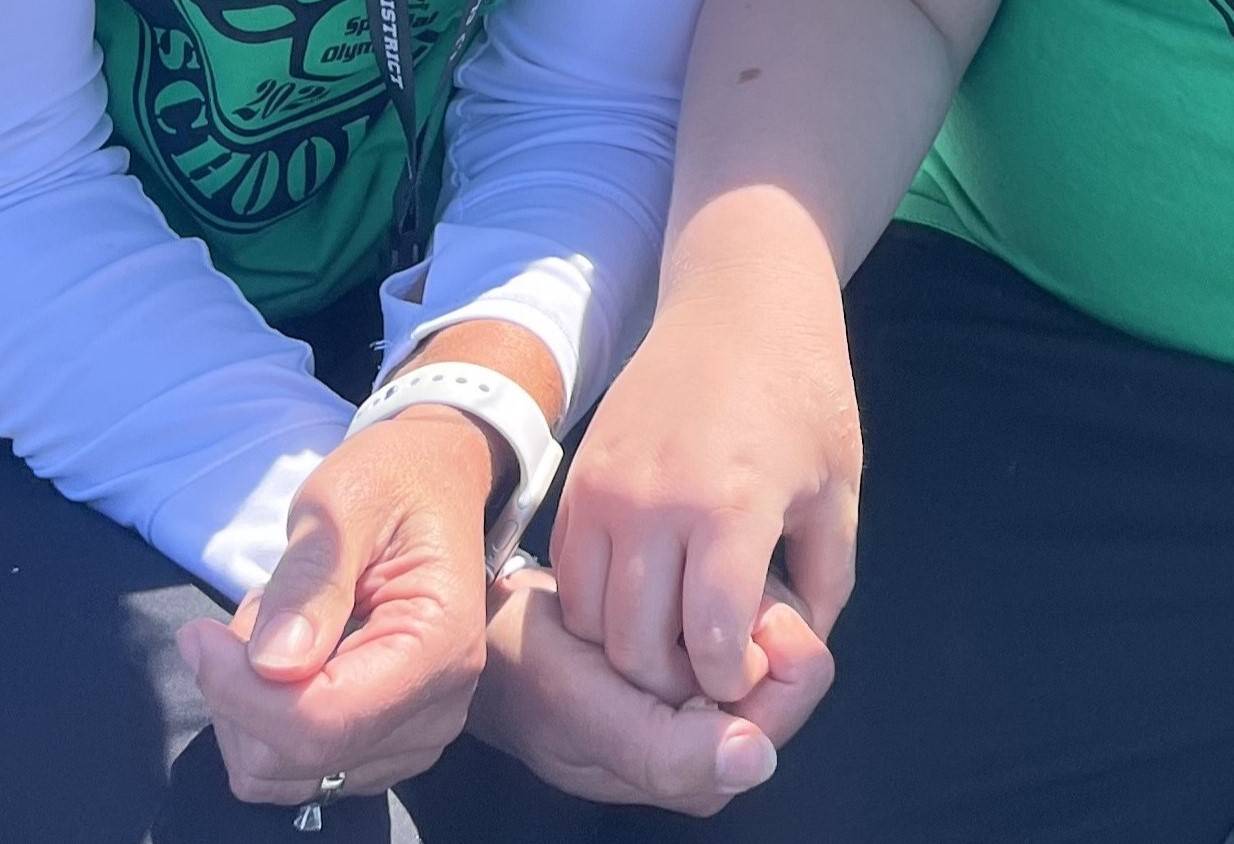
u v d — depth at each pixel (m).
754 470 0.59
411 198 0.74
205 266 0.72
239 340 0.69
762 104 0.68
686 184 0.68
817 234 0.66
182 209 0.78
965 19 0.74
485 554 0.64
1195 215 0.76
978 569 0.75
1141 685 0.72
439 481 0.60
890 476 0.78
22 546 0.67
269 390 0.69
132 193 0.72
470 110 0.79
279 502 0.66
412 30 0.76
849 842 0.68
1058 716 0.71
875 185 0.69
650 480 0.59
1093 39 0.74
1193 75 0.72
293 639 0.55
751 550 0.58
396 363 0.68
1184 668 0.73
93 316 0.68
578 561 0.60
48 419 0.68
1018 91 0.78
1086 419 0.80
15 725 0.62
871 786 0.69
